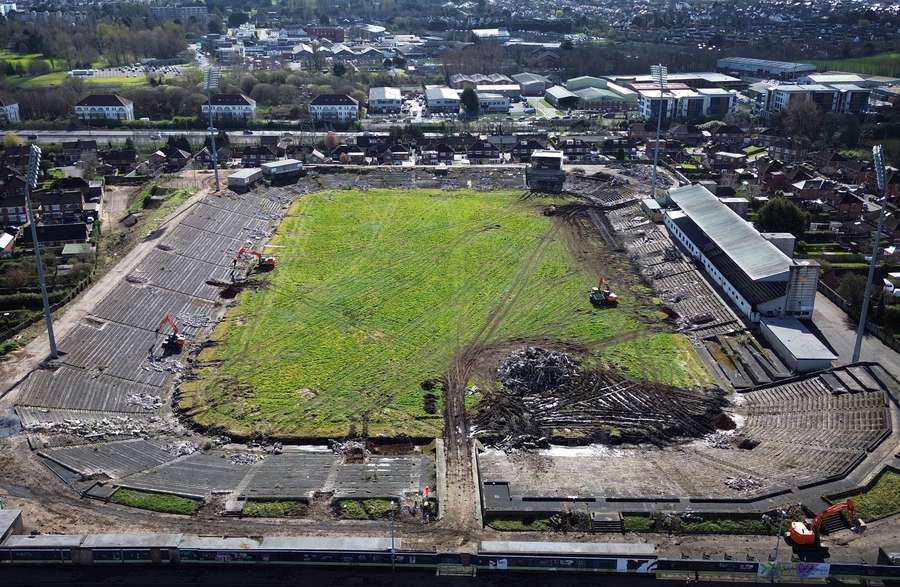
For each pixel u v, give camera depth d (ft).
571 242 525.34
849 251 483.92
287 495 265.95
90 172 641.40
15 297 408.05
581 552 231.50
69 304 401.90
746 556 236.22
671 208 560.61
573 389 345.31
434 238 529.45
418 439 310.24
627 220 562.66
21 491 264.11
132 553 233.14
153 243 485.15
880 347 366.84
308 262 489.26
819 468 274.36
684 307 427.33
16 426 301.43
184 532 246.68
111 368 354.33
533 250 510.17
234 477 279.69
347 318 413.80
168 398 339.77
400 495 267.39
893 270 450.30
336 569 235.40
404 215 575.79
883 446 281.33
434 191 634.84
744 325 394.52
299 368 362.53
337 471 284.82
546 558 230.48
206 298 437.58
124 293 420.36
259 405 331.77
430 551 233.14
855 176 644.69
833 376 336.08
